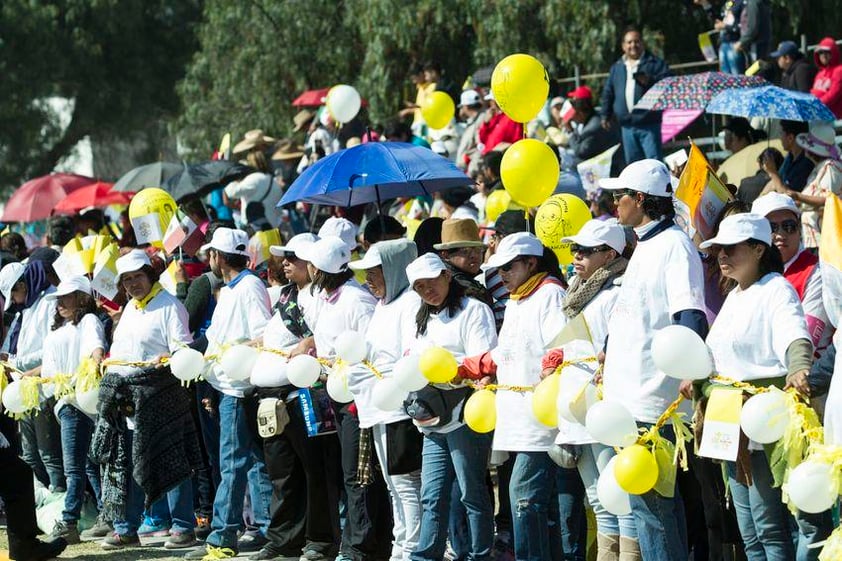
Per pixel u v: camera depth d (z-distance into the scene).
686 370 8.74
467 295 11.40
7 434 14.88
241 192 20.39
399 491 12.09
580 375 10.20
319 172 14.53
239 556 14.00
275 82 32.69
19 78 43.72
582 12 26.52
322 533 13.35
